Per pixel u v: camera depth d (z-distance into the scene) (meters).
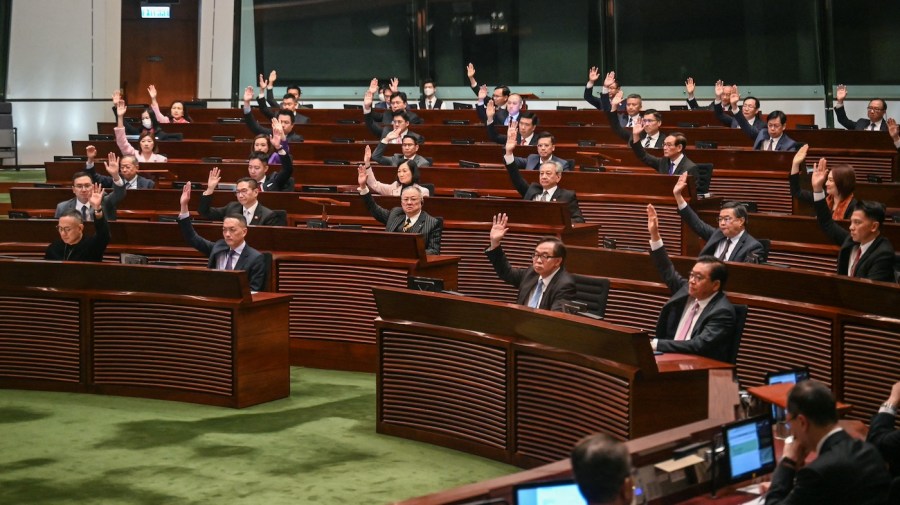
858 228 10.41
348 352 12.81
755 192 17.73
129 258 12.09
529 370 9.08
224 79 30.39
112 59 29.22
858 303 9.59
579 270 12.16
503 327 9.30
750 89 27.38
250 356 11.09
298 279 12.94
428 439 9.87
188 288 11.26
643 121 18.73
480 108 21.08
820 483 5.43
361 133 22.22
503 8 29.27
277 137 16.34
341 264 12.82
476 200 14.50
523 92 29.41
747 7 27.09
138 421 10.53
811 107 26.89
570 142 20.91
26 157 28.70
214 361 11.14
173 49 30.97
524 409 9.11
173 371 11.38
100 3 28.92
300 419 10.63
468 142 19.53
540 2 28.95
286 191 16.45
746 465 6.20
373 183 15.78
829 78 26.69
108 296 11.55
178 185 16.42
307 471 9.00
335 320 12.84
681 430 6.32
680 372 8.09
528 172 16.80
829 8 26.33
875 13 26.03
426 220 13.49
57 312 11.79
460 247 14.59
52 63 28.75
